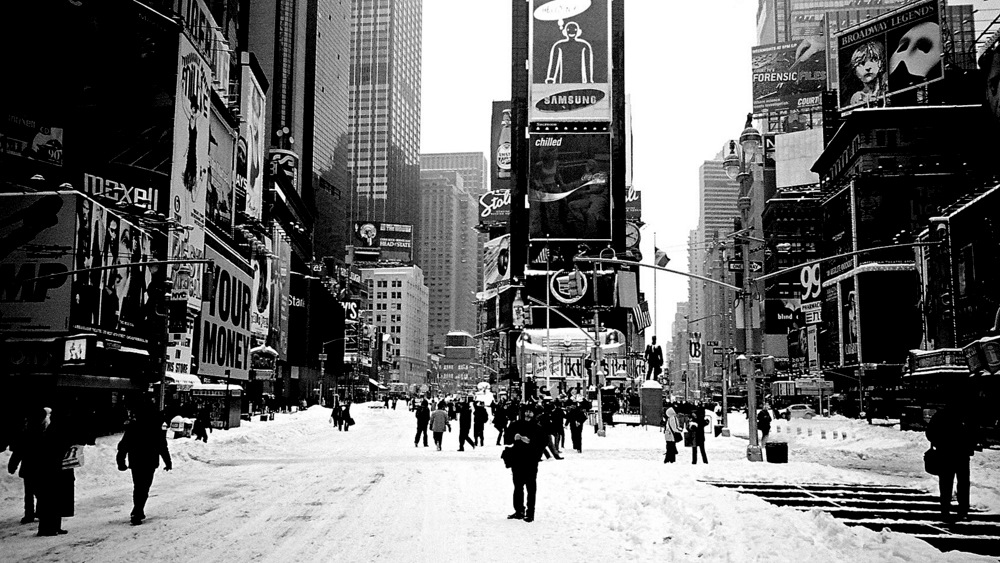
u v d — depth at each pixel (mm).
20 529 12844
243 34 101188
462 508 15359
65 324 35531
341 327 151875
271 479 21094
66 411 13508
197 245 57188
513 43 157375
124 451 13492
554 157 128125
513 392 104000
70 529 12836
